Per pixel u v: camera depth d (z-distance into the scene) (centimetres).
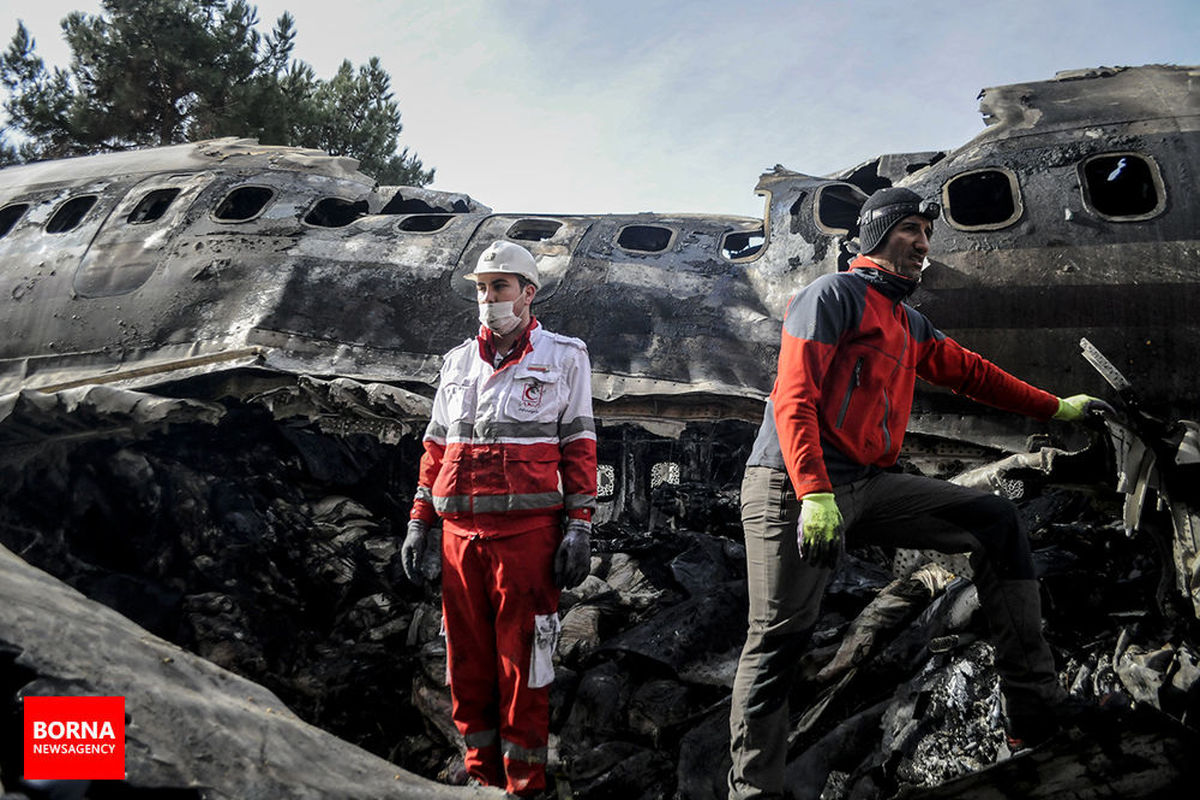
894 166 519
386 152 1753
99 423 550
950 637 343
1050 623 366
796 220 533
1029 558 211
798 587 204
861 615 385
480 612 231
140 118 1518
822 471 191
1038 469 332
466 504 229
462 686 233
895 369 217
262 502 653
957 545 215
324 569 603
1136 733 197
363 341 550
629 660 419
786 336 209
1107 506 345
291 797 127
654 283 545
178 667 146
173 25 1488
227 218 704
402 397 507
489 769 230
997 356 439
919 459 452
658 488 823
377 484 780
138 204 663
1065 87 503
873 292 217
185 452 667
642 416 509
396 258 581
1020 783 196
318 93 1731
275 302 568
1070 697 206
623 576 551
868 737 333
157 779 114
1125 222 434
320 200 642
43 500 586
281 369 536
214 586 572
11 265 655
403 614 574
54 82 1490
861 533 227
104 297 610
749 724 201
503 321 236
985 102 507
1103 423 267
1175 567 308
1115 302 422
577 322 537
